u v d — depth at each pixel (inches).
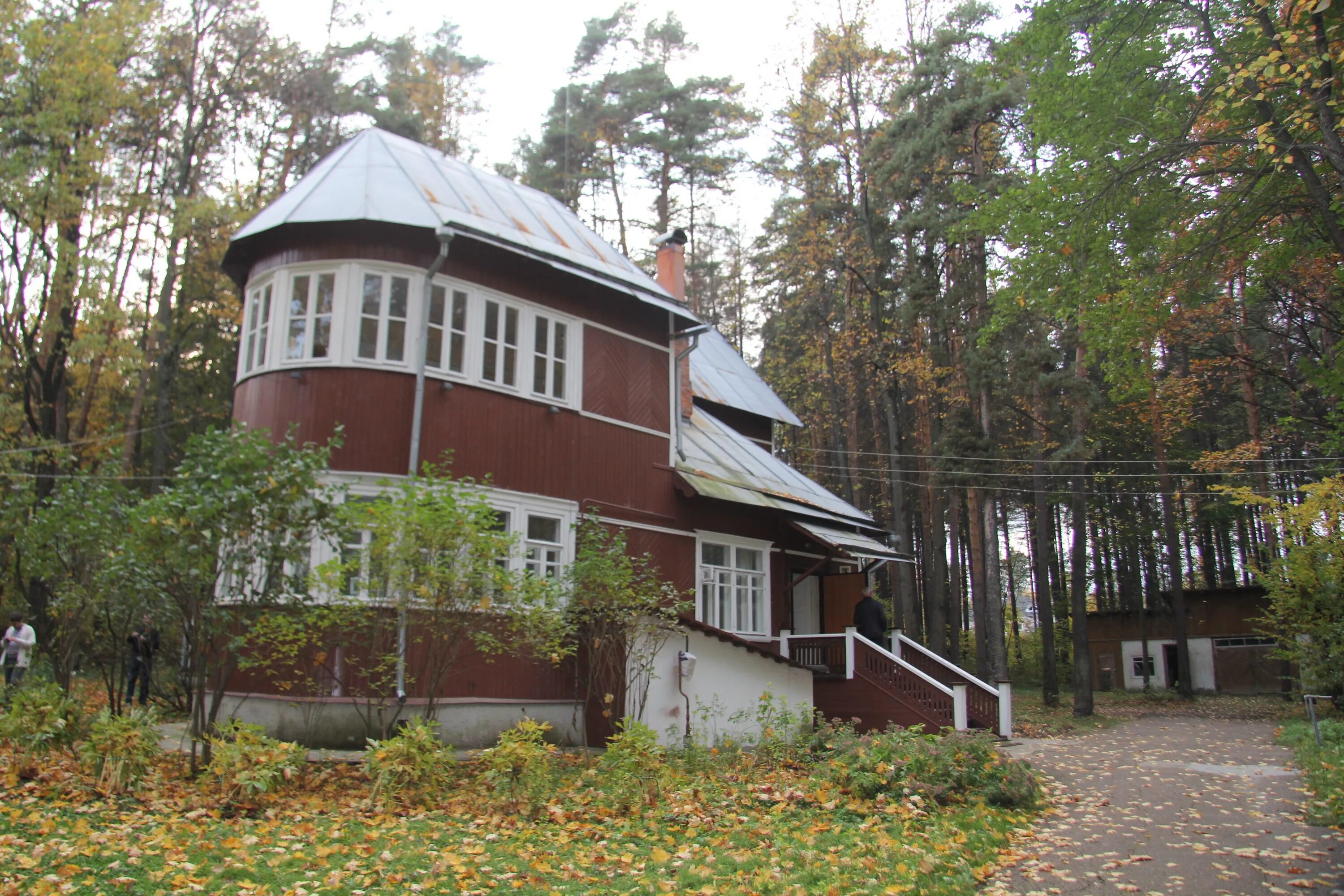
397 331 518.6
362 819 327.9
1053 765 564.7
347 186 542.9
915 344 1194.0
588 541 526.0
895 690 631.8
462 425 530.3
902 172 1086.4
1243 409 1337.4
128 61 957.8
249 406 523.8
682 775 426.3
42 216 845.2
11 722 370.6
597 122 1429.6
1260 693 1355.8
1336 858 313.4
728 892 259.1
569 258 601.0
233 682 506.3
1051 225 546.3
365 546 418.0
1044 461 1095.0
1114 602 1883.6
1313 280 748.6
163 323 981.8
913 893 265.4
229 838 286.8
